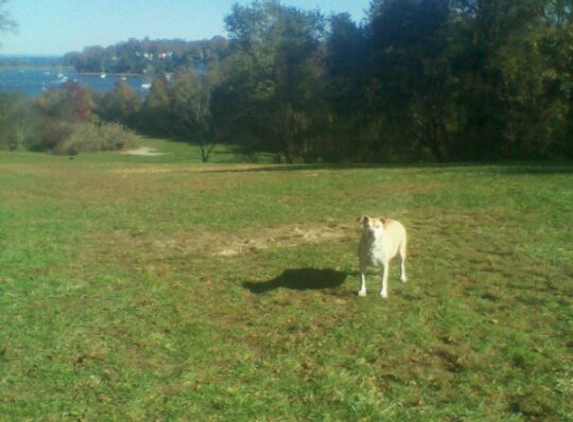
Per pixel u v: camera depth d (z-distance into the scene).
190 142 62.19
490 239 10.75
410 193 16.22
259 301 8.17
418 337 6.73
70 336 7.20
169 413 5.42
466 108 35.22
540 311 7.37
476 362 6.09
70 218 14.91
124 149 65.12
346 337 6.81
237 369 6.19
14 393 5.86
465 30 33.53
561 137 31.62
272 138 47.91
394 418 5.18
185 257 10.65
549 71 29.92
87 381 6.06
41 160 44.94
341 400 5.48
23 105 64.44
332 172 22.95
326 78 41.19
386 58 36.62
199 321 7.50
